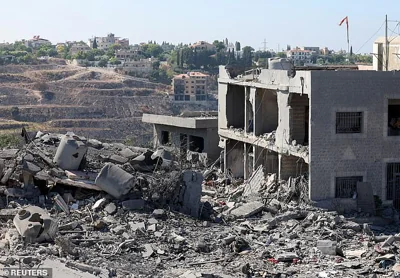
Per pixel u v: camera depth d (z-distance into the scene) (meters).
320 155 31.30
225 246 25.22
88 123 143.00
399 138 32.25
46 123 140.38
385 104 31.91
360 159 31.83
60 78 172.75
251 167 38.97
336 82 31.11
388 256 24.06
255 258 24.14
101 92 161.38
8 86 159.00
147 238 25.17
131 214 27.34
